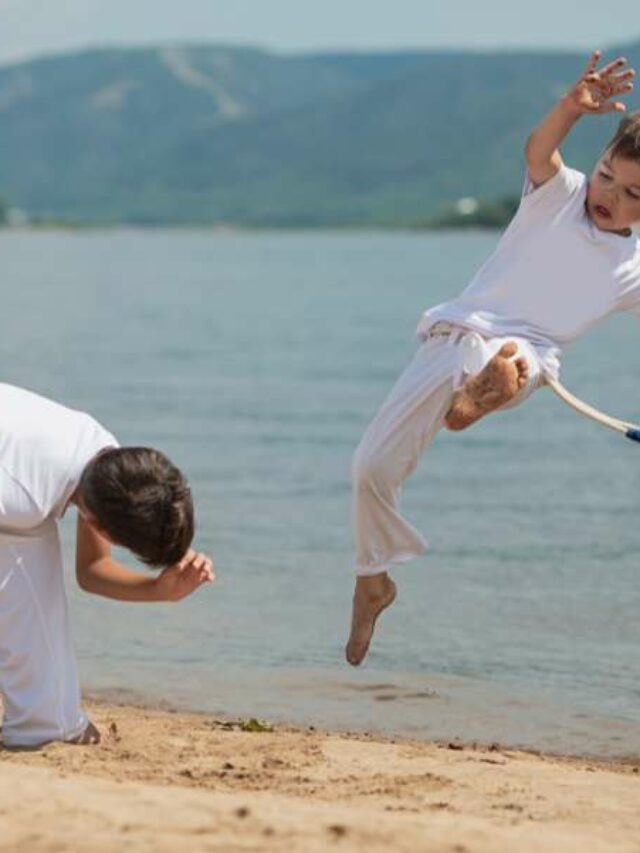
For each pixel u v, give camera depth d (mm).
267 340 52562
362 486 11430
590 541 20875
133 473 9828
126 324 59094
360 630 11688
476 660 15242
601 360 46781
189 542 10016
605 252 11164
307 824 8297
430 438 11305
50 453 10164
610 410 34969
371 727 13008
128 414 33250
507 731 13039
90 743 11016
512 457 28125
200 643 15547
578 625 16594
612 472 26578
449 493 24469
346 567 19062
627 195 11016
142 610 16703
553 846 8320
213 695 13836
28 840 7781
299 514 22375
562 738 12875
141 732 11992
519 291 11102
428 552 20094
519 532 21438
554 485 25188
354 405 35188
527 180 11188
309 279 102375
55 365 43312
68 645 10781
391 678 14586
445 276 106938
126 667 14680
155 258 155250
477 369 10867
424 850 7980
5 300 74438
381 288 88938
